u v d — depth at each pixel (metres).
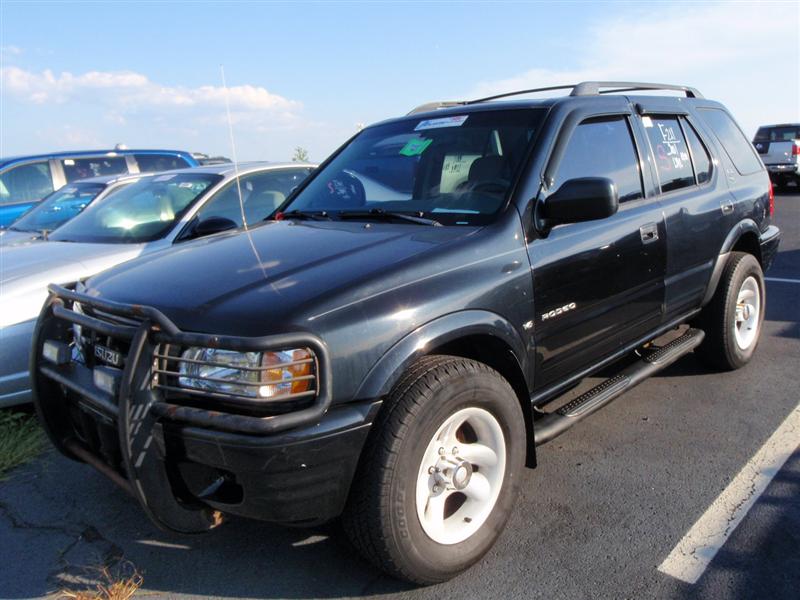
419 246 2.88
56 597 2.77
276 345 2.25
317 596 2.72
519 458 2.96
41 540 3.19
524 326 3.04
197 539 3.15
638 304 3.86
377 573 2.85
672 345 4.40
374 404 2.44
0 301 4.31
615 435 4.06
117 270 3.24
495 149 3.45
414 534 2.54
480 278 2.85
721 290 4.72
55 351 2.94
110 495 3.59
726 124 5.25
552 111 3.53
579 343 3.45
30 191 9.67
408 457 2.47
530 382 3.17
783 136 21.81
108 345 2.69
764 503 3.25
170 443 2.41
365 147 4.14
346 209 3.71
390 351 2.49
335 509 2.44
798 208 16.56
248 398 2.27
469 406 2.70
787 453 3.74
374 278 2.58
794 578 2.70
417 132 3.92
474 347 2.99
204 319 2.45
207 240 3.52
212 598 2.73
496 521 2.88
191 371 2.38
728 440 3.94
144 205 5.72
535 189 3.22
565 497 3.37
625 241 3.66
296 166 6.64
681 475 3.55
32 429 4.32
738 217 4.84
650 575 2.75
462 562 2.73
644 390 4.76
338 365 2.37
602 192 3.00
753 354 5.40
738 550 2.89
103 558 3.02
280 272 2.72
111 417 2.56
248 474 2.29
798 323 6.29
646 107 4.22
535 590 2.69
